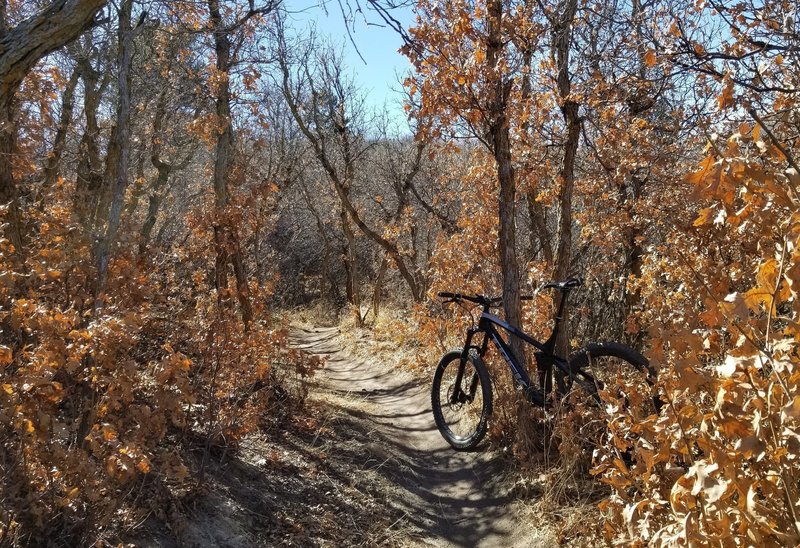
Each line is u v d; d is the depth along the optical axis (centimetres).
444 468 551
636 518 279
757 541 198
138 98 1077
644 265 616
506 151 555
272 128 1783
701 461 212
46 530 292
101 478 314
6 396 282
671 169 695
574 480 423
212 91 827
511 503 446
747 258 385
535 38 581
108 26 500
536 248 1041
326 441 561
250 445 504
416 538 431
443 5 537
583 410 422
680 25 475
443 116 561
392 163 1702
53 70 738
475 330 565
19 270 389
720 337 274
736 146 204
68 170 1141
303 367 636
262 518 406
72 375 349
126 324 323
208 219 719
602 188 852
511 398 513
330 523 425
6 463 302
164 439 432
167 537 344
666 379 266
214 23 713
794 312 192
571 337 887
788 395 188
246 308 711
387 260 1581
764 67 417
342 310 2117
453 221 1361
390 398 817
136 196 1086
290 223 2614
